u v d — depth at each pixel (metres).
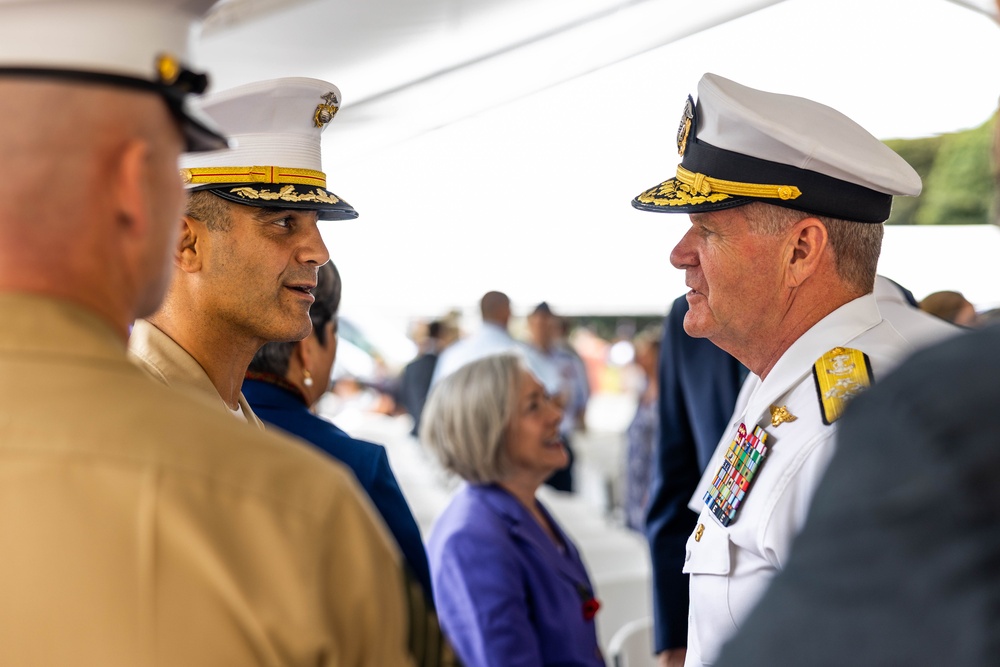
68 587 0.79
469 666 2.26
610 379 19.53
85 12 0.83
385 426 8.97
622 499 7.40
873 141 1.56
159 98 0.87
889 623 0.60
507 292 6.46
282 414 1.93
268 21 2.94
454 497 2.52
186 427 0.85
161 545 0.80
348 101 3.99
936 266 4.75
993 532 0.58
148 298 0.90
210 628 0.79
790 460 1.40
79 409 0.83
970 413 0.60
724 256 1.55
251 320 1.59
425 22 3.26
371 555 0.86
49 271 0.84
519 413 2.44
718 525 1.47
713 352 2.41
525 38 3.70
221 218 1.57
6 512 0.80
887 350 1.47
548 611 2.36
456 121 4.52
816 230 1.52
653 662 2.74
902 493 0.60
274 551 0.82
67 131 0.83
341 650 0.83
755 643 0.67
